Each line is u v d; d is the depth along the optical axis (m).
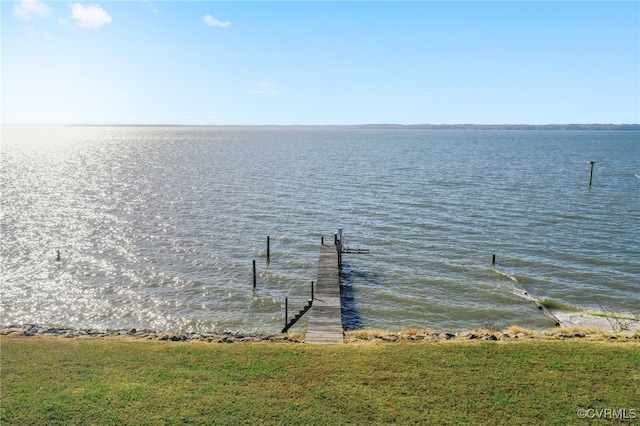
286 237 42.66
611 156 118.88
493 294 30.41
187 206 54.06
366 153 132.75
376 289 31.44
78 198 57.72
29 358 17.83
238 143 186.62
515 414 14.02
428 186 68.25
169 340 20.95
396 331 24.39
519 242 40.47
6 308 28.27
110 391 15.25
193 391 15.30
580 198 58.25
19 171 82.44
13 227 44.09
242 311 28.55
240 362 17.47
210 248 39.47
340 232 36.00
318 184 70.00
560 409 14.22
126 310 28.38
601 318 26.81
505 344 18.83
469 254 37.81
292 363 17.36
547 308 28.33
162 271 34.31
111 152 130.25
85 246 39.28
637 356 17.52
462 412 14.12
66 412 14.10
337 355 18.03
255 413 14.11
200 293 30.89
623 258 36.19
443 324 26.62
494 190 64.44
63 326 26.22
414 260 36.72
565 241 40.56
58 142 188.12
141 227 45.19
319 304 26.56
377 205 55.16
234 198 58.78
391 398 14.86
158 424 13.58
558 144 182.88
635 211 51.00
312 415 14.02
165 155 120.38
